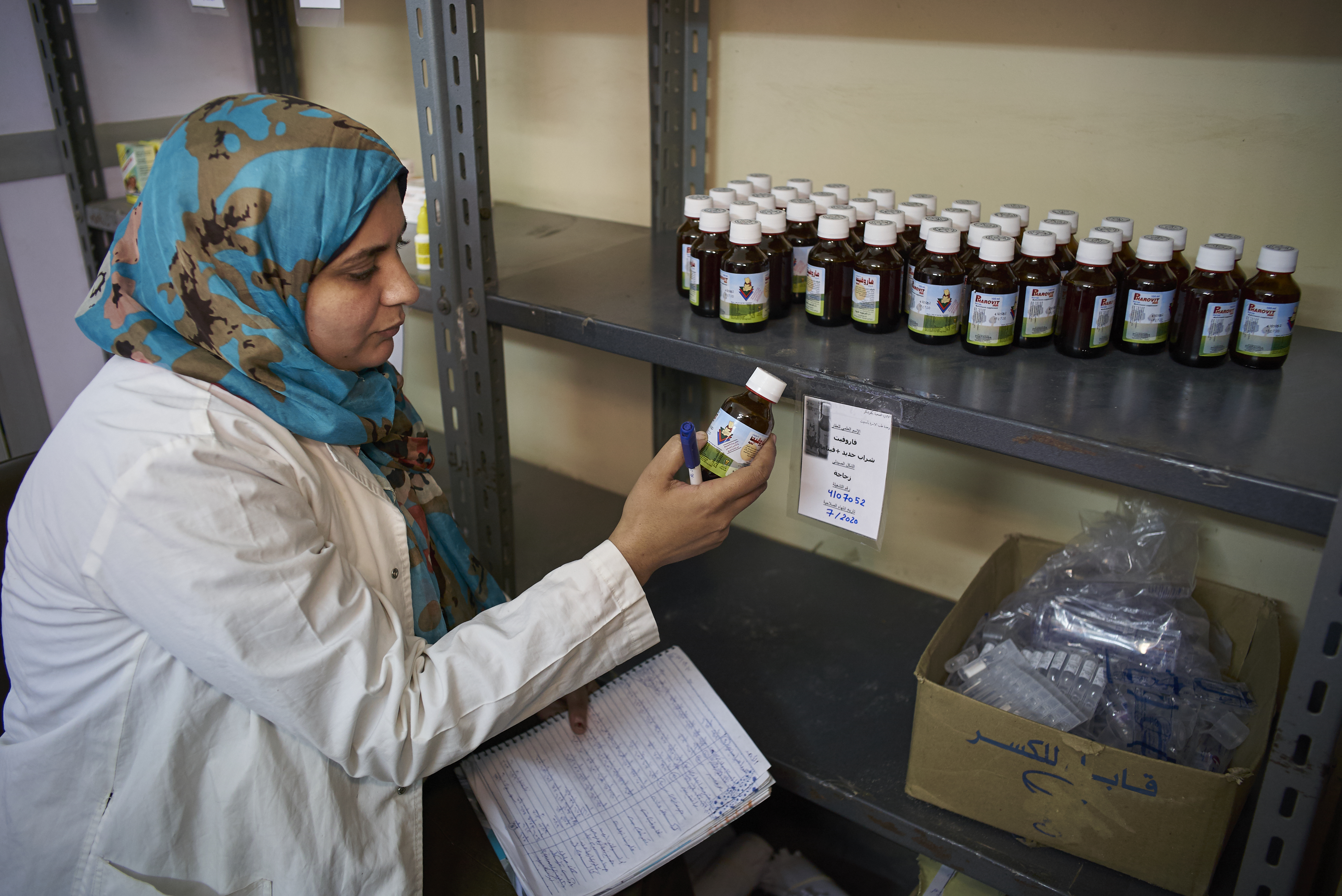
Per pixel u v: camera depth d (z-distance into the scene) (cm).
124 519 77
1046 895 100
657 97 153
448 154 114
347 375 95
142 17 195
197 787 88
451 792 113
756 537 180
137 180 187
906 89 135
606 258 145
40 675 92
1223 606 125
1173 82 115
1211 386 93
